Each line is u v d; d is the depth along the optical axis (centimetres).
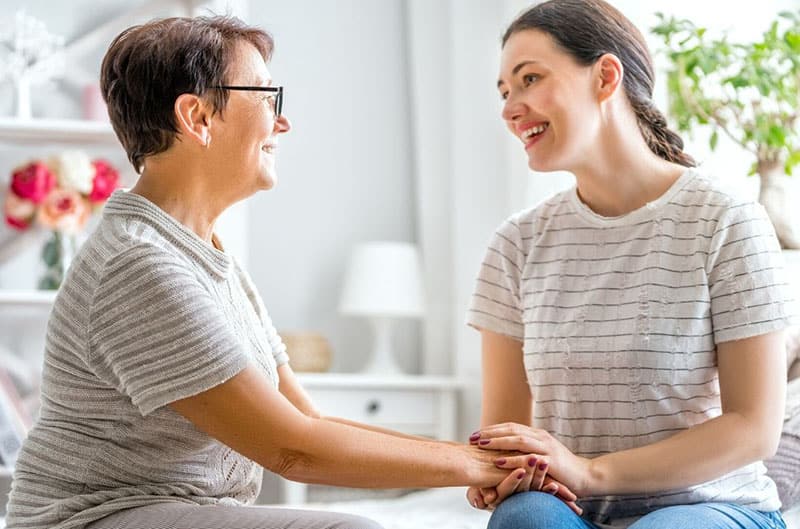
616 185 258
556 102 252
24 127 485
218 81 236
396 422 523
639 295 248
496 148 542
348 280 547
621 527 247
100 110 504
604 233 258
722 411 245
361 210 575
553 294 260
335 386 513
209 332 219
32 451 231
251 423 219
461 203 552
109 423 226
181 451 228
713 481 247
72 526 220
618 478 236
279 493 544
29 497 228
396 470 225
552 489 234
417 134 570
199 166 239
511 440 236
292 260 568
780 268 245
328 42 575
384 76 580
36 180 488
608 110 256
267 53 249
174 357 217
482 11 550
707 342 246
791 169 386
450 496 378
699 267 245
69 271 230
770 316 240
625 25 261
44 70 494
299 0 574
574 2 258
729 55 393
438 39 569
